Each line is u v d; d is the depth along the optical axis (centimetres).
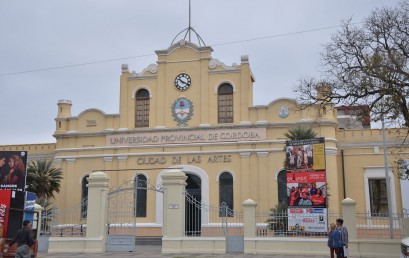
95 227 2275
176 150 3250
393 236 2333
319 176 2186
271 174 3098
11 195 1911
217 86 3297
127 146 3316
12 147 3759
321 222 2138
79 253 2236
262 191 3081
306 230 2156
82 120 3462
